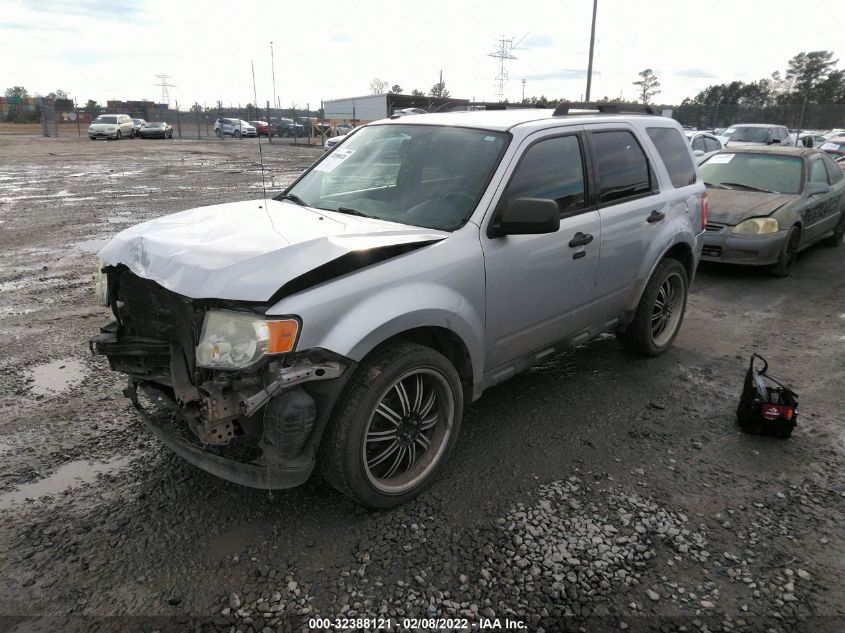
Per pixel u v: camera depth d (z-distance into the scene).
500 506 3.15
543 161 3.78
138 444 3.67
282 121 48.84
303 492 3.23
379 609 2.49
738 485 3.39
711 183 9.13
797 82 93.69
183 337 2.77
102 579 2.60
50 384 4.44
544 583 2.65
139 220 10.92
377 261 2.95
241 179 17.52
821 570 2.75
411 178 3.75
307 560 2.74
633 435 3.91
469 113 4.29
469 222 3.33
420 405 3.16
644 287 4.72
